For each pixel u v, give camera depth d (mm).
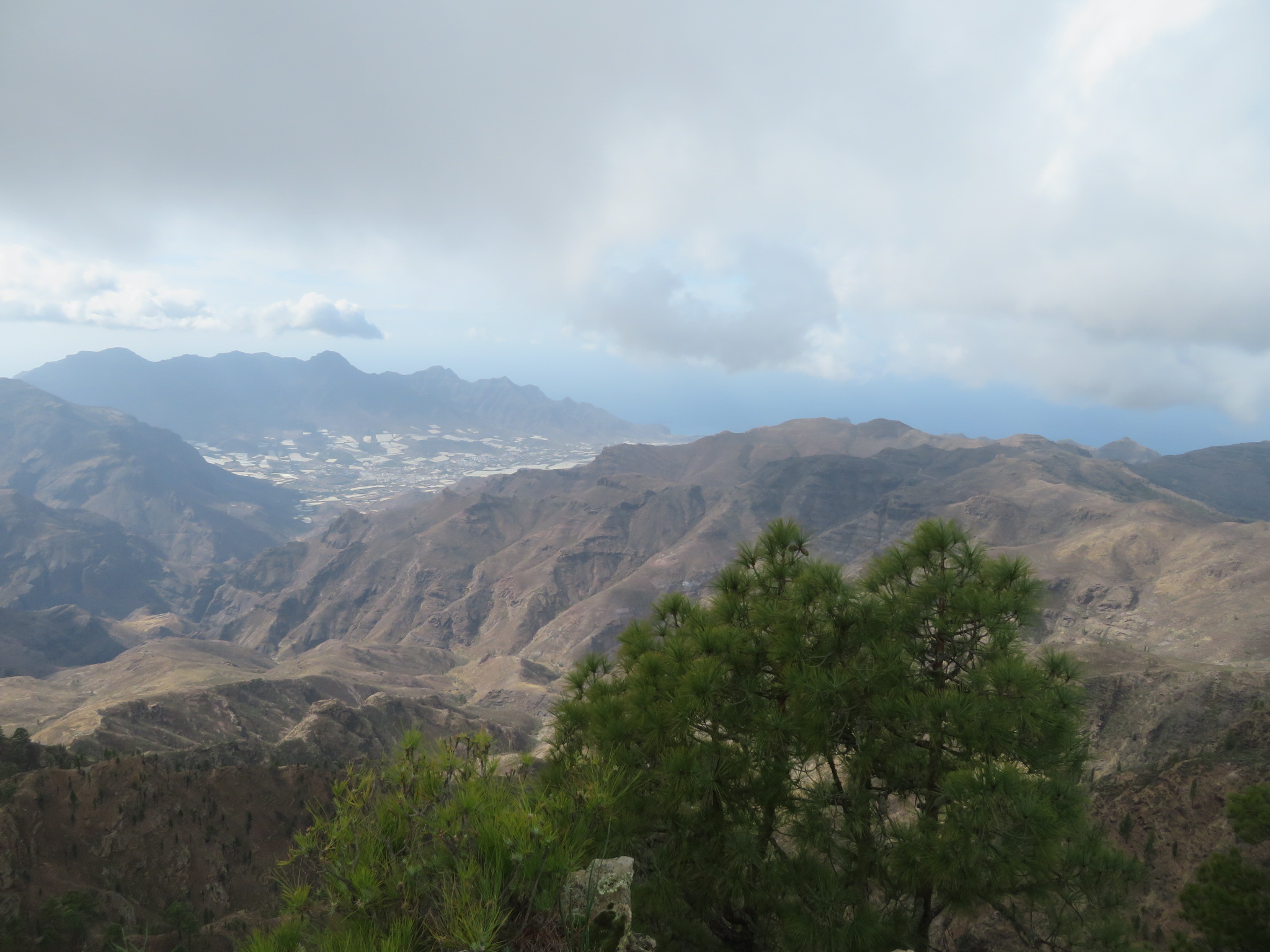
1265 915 13383
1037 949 9227
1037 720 8359
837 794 8789
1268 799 15047
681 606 10977
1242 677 99500
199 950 47500
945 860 7949
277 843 76812
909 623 9312
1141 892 23203
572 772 5930
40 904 56812
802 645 8930
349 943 3734
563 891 4203
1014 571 9391
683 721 8289
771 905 8367
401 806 4359
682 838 8406
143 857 67562
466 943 3676
